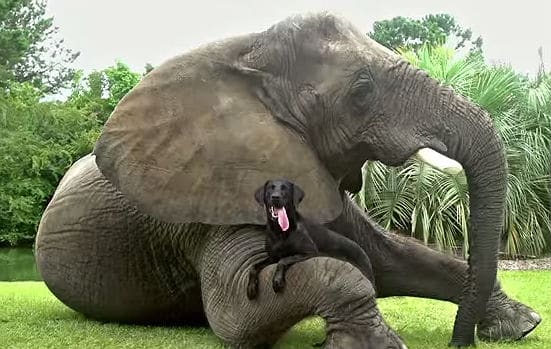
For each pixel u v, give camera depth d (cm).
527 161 1438
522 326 601
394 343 471
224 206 548
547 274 1102
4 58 3772
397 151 554
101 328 639
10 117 2781
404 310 761
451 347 554
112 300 639
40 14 4506
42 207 2809
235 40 581
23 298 838
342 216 629
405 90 562
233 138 557
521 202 1445
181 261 606
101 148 575
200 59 575
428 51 1584
